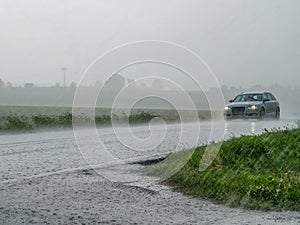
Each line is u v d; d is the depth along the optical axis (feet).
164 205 20.68
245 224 17.79
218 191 22.91
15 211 19.21
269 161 31.99
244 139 37.06
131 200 21.54
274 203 20.90
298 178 25.63
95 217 18.48
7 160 33.50
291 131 43.91
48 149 40.37
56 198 21.66
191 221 18.12
